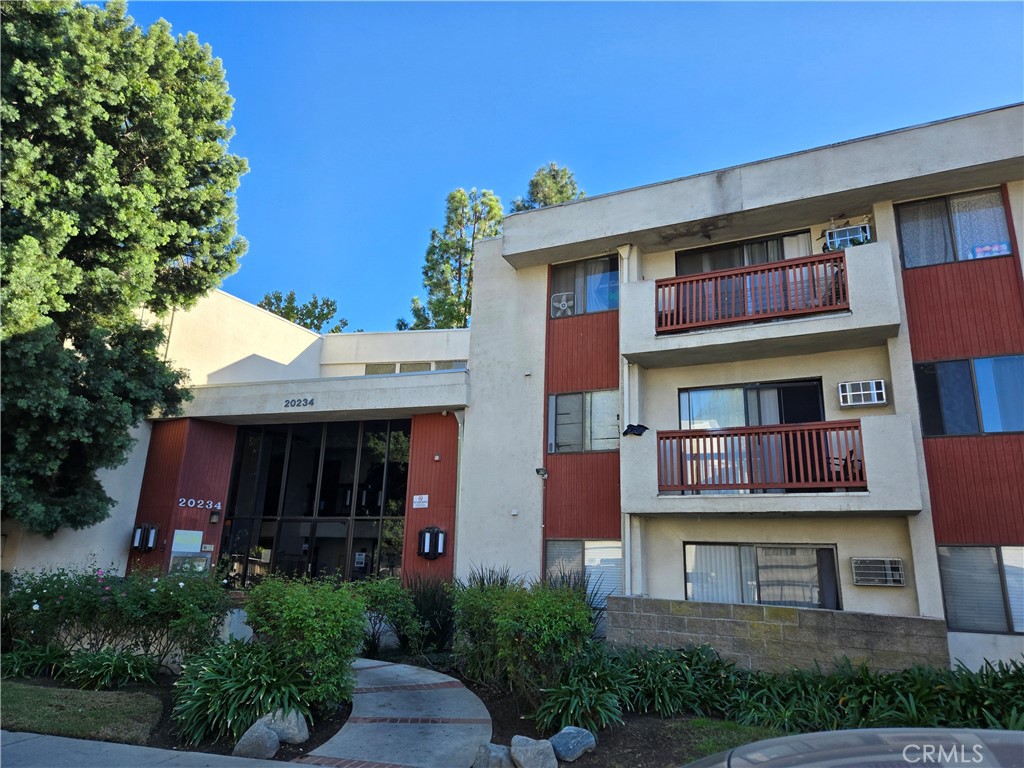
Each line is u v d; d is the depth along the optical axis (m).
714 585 11.56
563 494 13.12
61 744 6.87
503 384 14.33
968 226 11.05
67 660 9.38
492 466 13.91
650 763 6.61
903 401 10.61
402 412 15.41
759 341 11.37
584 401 13.47
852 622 8.95
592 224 13.50
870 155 11.31
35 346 11.98
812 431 10.59
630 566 11.79
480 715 8.23
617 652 9.51
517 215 14.38
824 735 2.82
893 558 10.30
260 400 16.47
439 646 12.01
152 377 14.82
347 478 16.48
